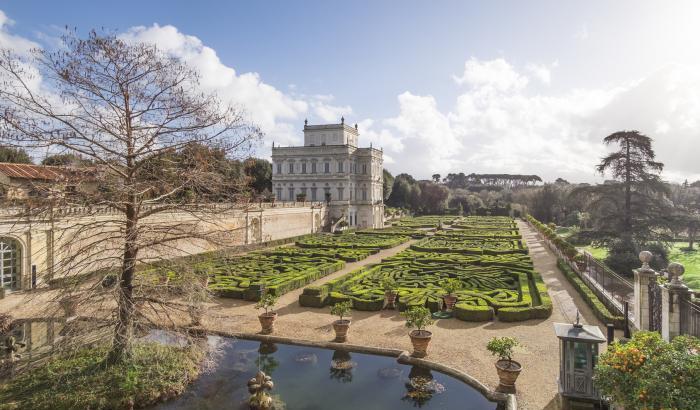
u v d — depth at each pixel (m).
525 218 101.25
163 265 13.23
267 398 11.89
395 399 12.20
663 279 14.07
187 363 13.69
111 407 11.59
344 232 63.53
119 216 25.69
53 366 12.94
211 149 13.17
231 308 21.09
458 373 13.26
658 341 8.22
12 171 27.78
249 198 15.00
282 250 40.25
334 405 11.86
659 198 37.41
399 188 116.81
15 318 17.44
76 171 11.55
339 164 74.62
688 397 7.04
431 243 45.25
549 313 19.14
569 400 10.95
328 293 22.31
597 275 23.72
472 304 19.64
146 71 12.38
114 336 12.39
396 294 20.97
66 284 12.11
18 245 23.55
